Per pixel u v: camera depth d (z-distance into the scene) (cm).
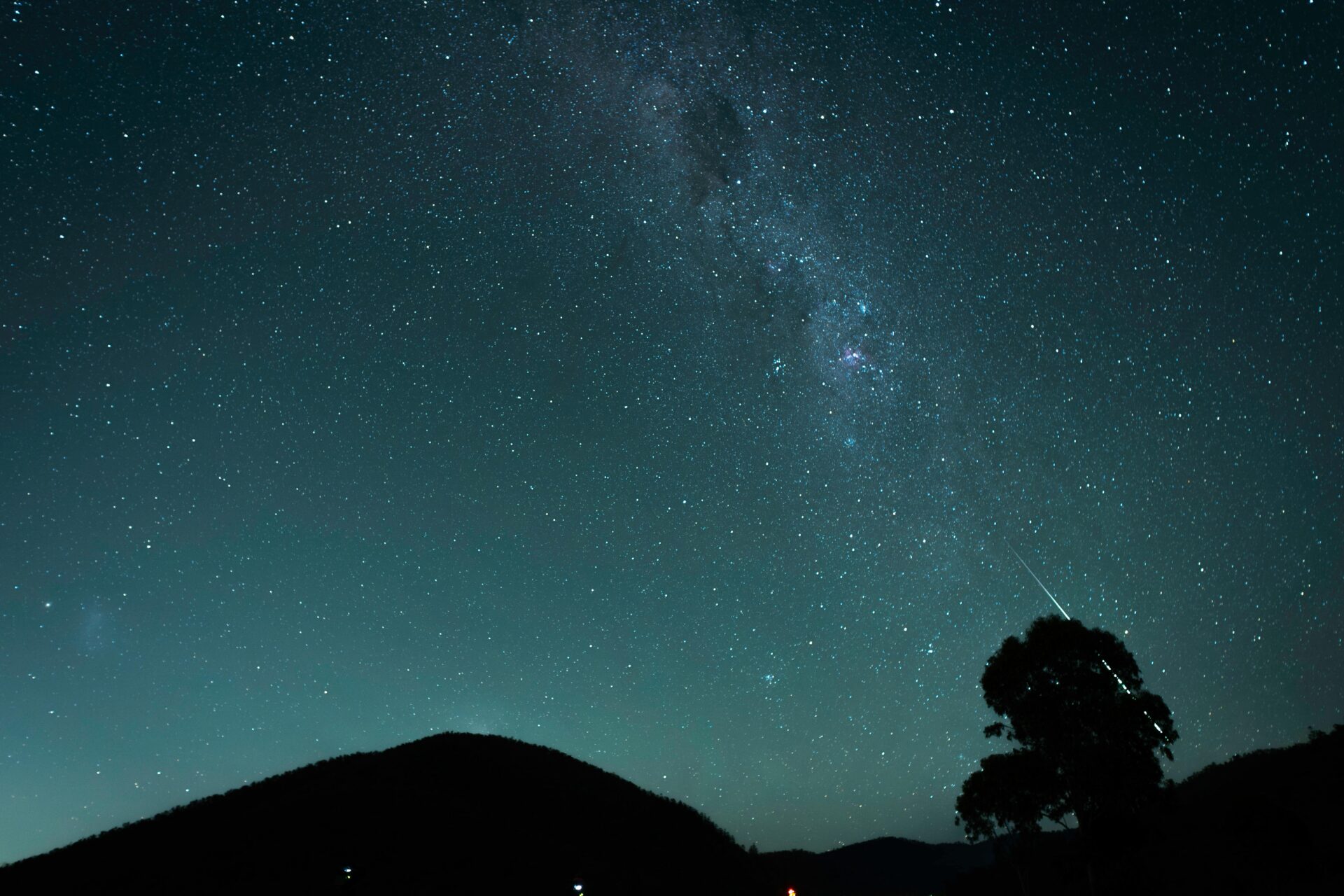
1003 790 2423
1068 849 2616
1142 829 2364
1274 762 3572
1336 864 2142
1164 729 2348
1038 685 2462
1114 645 2450
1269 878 2167
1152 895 2289
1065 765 2377
